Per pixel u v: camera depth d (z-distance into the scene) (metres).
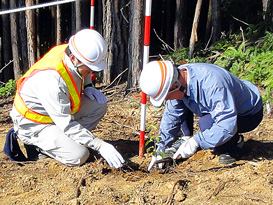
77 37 3.71
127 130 5.23
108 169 4.05
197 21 6.65
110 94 6.61
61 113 3.69
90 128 4.44
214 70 3.39
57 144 3.98
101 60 3.72
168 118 3.85
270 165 3.72
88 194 3.54
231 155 4.03
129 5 6.67
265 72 5.85
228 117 3.31
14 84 7.30
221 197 3.24
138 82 6.41
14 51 7.39
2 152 4.66
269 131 4.77
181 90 3.39
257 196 3.18
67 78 3.71
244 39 6.87
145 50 3.89
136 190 3.55
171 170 3.99
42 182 3.84
